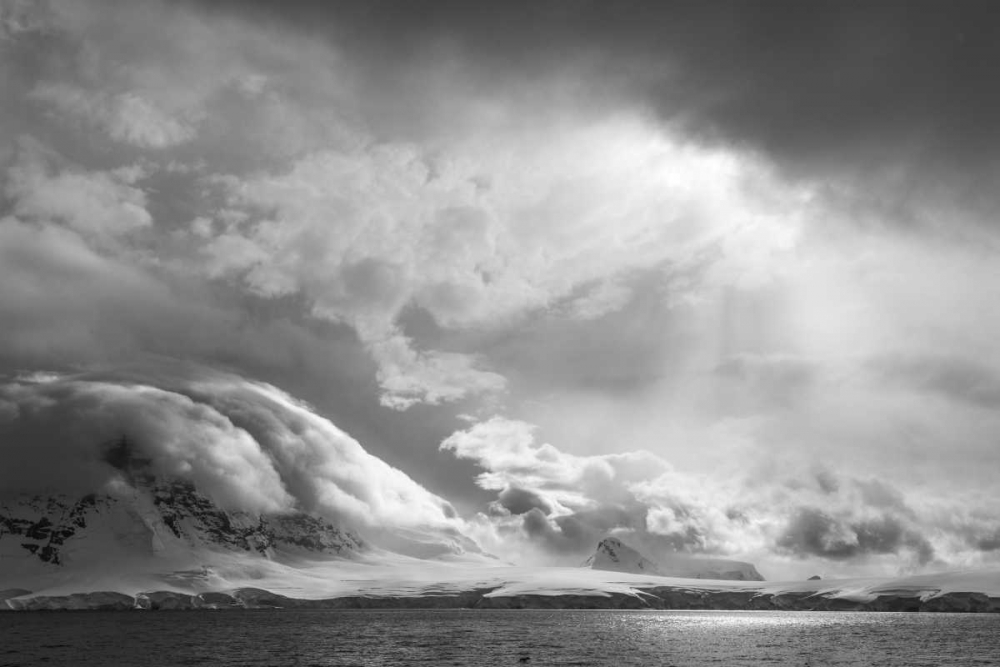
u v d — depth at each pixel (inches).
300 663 7101.4
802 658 7573.8
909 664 7155.5
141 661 7249.0
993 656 7755.9
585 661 7273.6
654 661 7308.1
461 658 7445.9
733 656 7696.9
